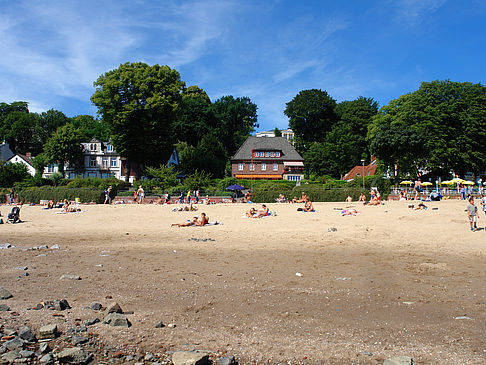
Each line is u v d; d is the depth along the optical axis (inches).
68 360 225.0
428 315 300.4
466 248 586.2
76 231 879.1
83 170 3292.3
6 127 3858.3
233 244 664.4
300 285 389.7
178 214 1246.9
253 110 4261.8
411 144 2187.5
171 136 2723.9
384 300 339.9
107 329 272.5
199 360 214.7
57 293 357.1
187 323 286.5
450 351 236.2
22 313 300.0
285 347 245.4
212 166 3014.3
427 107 2367.1
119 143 2474.2
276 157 3245.6
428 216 971.9
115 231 872.3
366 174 3080.7
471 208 746.8
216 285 389.4
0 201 1932.8
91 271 450.9
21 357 229.9
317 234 762.8
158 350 241.1
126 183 2466.8
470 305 322.0
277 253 573.6
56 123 4033.0
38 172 3240.7
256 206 1470.2
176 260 520.4
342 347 244.7
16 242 709.3
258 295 355.9
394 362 213.8
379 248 607.2
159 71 2524.6
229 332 270.2
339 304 330.0
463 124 2352.4
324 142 3580.2
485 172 2795.3
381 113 2792.8
